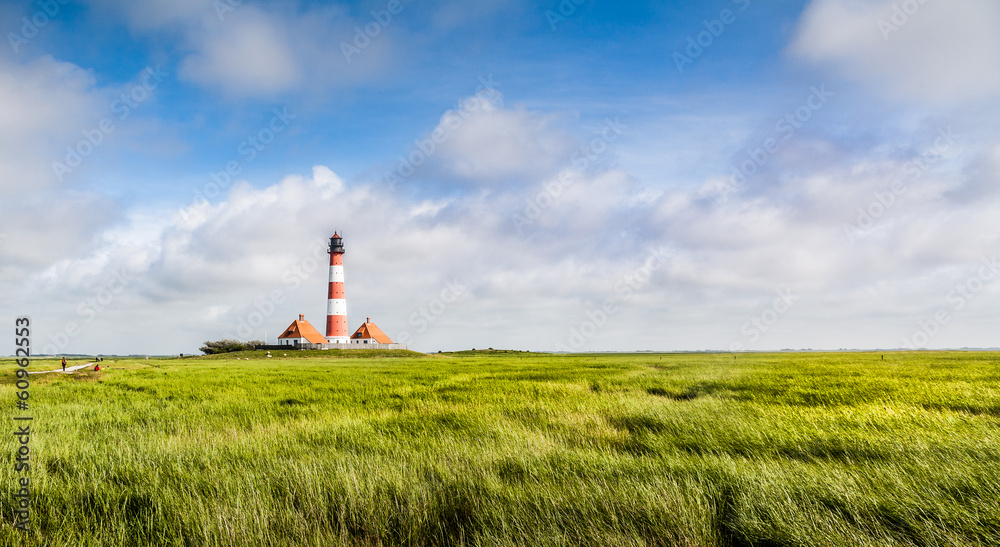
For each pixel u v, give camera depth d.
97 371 36.09
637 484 5.61
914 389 15.58
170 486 6.03
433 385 21.06
